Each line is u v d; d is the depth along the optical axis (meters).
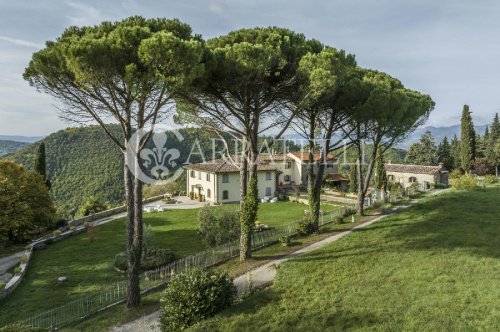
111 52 11.95
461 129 69.50
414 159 80.19
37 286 18.34
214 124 19.08
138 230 14.38
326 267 15.79
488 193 36.34
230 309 12.08
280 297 12.77
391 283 12.95
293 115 19.11
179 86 12.95
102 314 13.84
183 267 18.33
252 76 15.91
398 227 22.52
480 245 16.94
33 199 29.48
